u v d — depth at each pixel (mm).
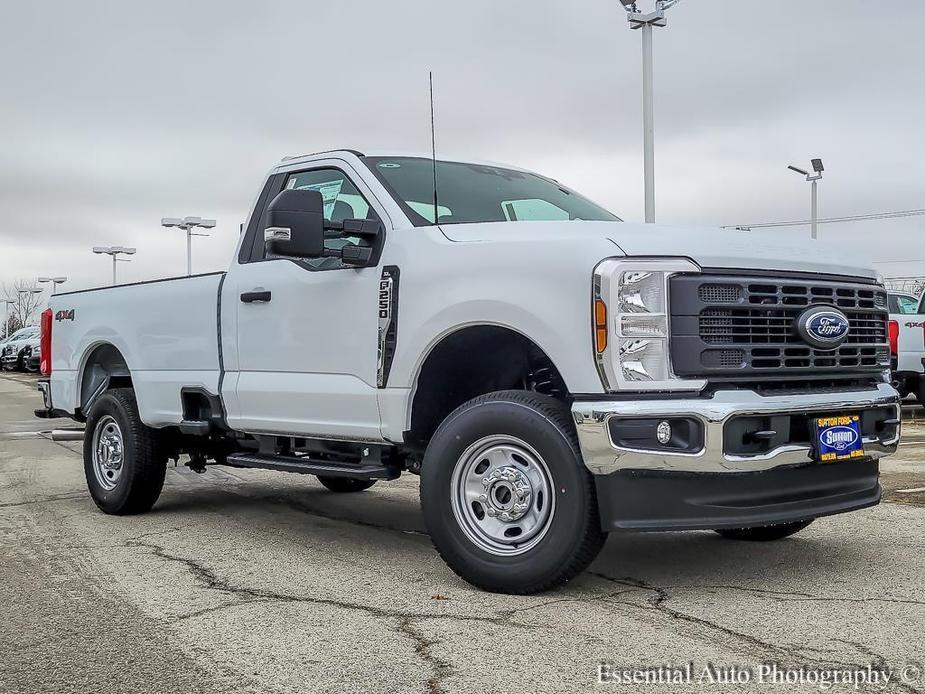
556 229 4812
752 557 5383
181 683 3521
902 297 15469
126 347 7199
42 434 14102
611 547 5727
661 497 4301
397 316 5160
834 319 4672
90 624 4281
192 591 4852
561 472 4430
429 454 4828
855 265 5043
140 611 4484
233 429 6297
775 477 4465
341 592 4781
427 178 5812
